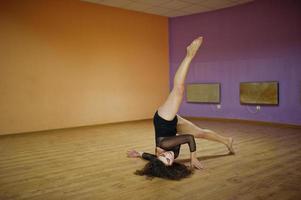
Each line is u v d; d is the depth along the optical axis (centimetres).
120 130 591
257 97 634
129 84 719
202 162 335
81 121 637
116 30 688
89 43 643
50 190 254
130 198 233
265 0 614
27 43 557
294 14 574
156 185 262
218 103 711
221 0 625
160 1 635
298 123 580
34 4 562
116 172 303
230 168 310
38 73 573
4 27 529
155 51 771
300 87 573
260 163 328
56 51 595
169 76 809
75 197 238
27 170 315
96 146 436
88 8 638
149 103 764
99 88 664
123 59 704
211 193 241
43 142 472
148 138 498
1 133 532
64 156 376
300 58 571
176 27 786
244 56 657
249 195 236
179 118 362
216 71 711
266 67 623
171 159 298
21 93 554
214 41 711
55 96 597
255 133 526
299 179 273
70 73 616
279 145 421
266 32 618
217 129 576
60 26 598
